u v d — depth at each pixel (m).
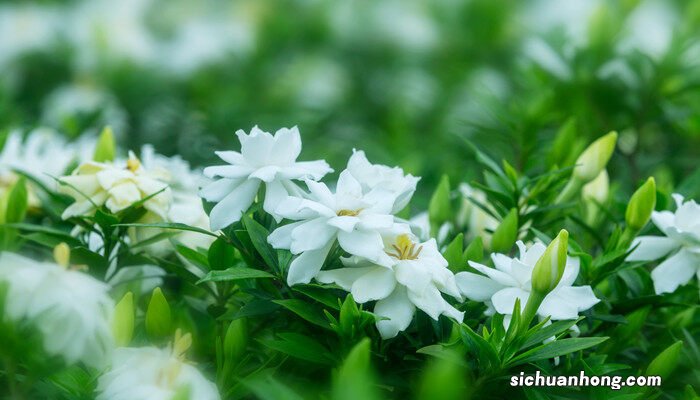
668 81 1.15
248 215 0.86
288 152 0.86
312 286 0.84
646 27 1.41
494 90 1.51
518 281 0.86
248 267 0.87
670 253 0.92
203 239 0.94
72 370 0.84
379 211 0.84
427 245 0.85
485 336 0.84
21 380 0.84
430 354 0.84
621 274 0.93
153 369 0.83
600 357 0.88
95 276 0.92
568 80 1.17
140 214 0.92
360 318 0.83
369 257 0.82
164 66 1.56
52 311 0.80
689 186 0.99
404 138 1.43
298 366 0.87
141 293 0.94
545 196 0.98
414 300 0.83
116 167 0.93
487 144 1.21
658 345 0.94
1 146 1.05
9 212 0.94
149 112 1.44
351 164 0.87
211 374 0.88
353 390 0.78
